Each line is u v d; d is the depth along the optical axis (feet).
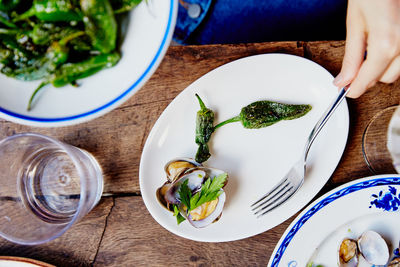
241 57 2.05
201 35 2.43
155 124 2.03
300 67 2.03
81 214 1.97
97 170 2.06
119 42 1.59
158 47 1.54
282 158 2.07
